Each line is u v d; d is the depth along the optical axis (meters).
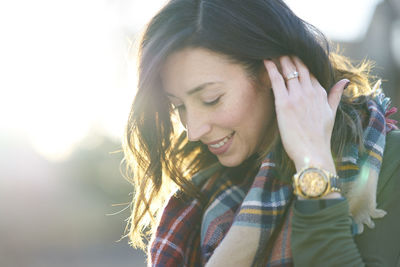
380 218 1.56
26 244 11.84
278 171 1.74
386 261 1.51
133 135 1.94
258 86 1.73
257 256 1.66
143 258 10.59
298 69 1.71
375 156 1.62
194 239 1.99
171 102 1.80
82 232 12.95
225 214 1.87
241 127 1.73
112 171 13.98
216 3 1.68
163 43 1.68
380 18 12.15
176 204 2.01
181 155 2.03
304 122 1.62
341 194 1.60
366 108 1.78
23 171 15.48
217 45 1.65
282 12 1.74
